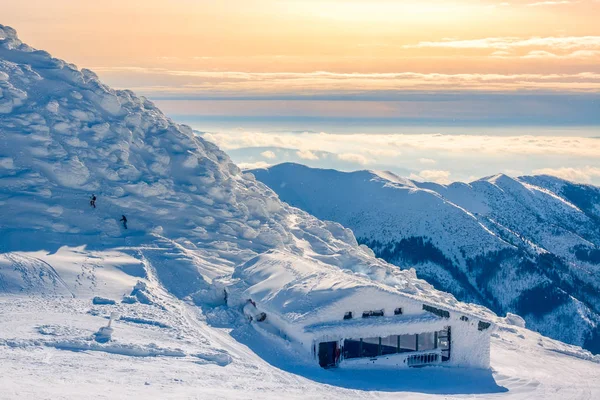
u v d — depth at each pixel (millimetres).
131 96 85500
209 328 49781
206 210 73438
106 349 40969
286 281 52594
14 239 58531
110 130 75375
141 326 46594
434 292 77688
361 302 48188
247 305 52344
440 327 49219
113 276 56094
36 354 38312
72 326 43906
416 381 45969
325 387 41312
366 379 45125
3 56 77688
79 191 67875
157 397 33500
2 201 62750
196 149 81438
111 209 67688
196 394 35094
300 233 82500
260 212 80000
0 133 68250
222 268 63875
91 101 77562
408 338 48750
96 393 32562
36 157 68188
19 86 73688
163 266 60469
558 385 49000
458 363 49844
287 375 42750
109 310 48844
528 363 56125
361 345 47469
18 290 50906
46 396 30781
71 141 71125
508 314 78125
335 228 92625
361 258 77812
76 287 52906
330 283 50188
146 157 76312
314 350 46094
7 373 33844
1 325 42781
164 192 72375
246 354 45594
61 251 59000
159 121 83062
